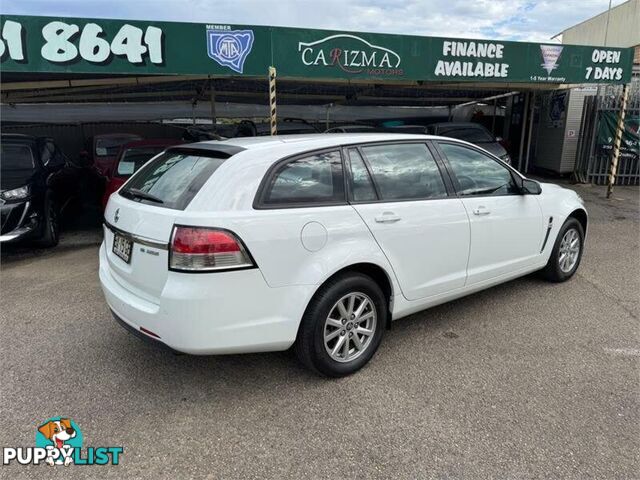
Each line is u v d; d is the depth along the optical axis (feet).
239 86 39.63
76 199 30.91
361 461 8.32
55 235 23.39
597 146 40.91
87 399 10.17
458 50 27.45
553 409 9.68
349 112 60.08
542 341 12.57
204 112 56.03
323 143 10.74
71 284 17.42
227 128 45.44
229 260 8.92
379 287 11.23
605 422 9.28
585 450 8.53
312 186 10.23
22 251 22.54
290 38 24.31
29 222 20.81
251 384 10.69
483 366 11.34
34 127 51.16
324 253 10.02
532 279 17.30
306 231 9.76
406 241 11.39
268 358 11.84
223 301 8.97
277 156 9.97
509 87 41.52
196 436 9.01
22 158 23.06
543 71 29.40
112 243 11.05
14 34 20.97
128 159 24.36
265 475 8.03
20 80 30.19
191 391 10.45
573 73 30.14
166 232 9.06
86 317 14.37
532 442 8.74
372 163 11.30
